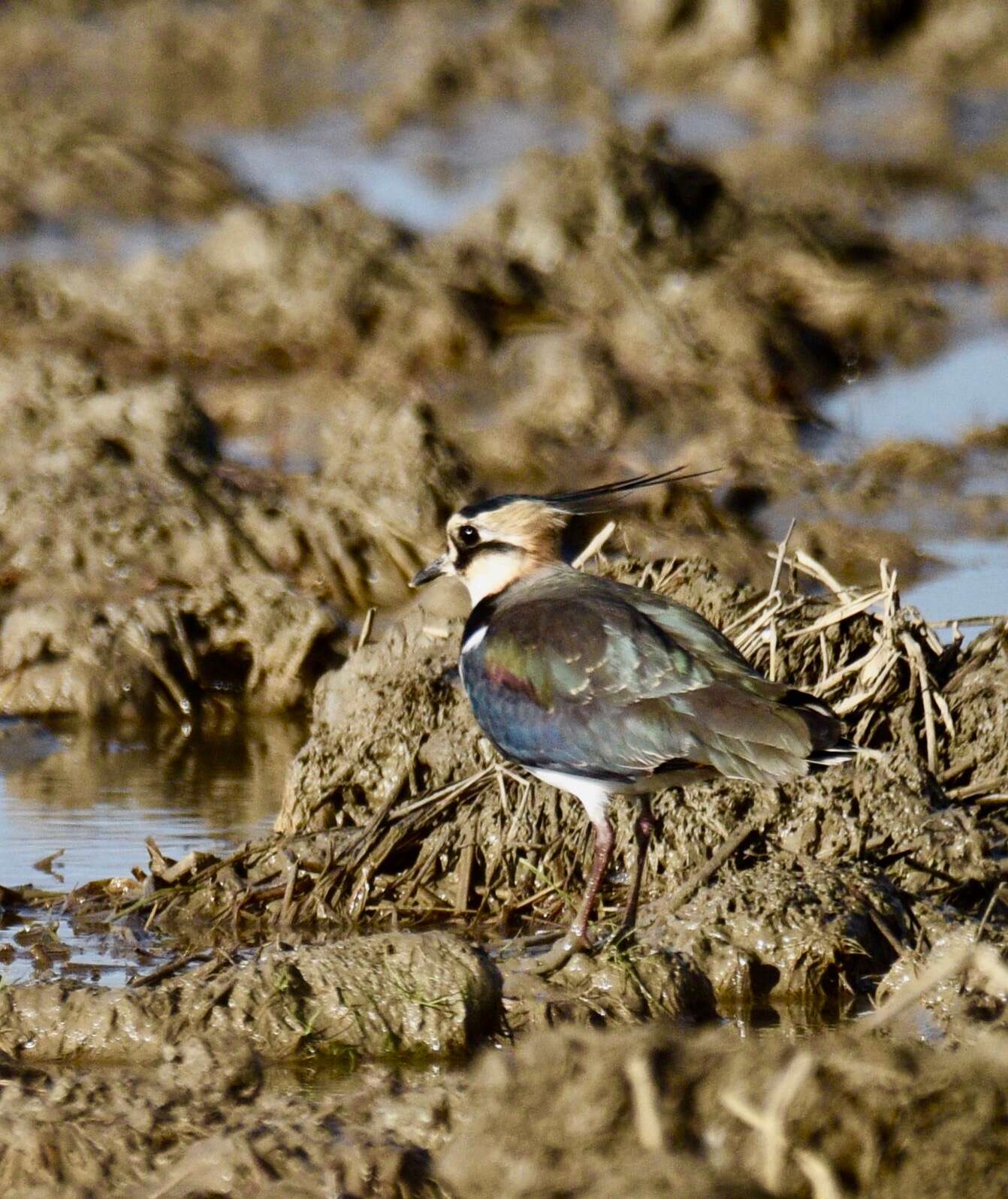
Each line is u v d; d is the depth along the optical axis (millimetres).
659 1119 8336
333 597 17812
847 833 12289
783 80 36156
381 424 19453
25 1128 9195
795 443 20891
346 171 31453
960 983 10586
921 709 13219
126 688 16266
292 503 18500
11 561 17562
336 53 38938
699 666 11133
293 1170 8742
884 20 37406
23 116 30453
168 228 28188
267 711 16422
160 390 19781
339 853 12602
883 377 23359
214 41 38656
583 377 21312
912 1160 8289
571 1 40688
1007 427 21469
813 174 30438
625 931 11391
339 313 23359
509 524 12281
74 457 18453
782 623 13516
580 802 12680
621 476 19719
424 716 13383
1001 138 32906
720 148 32469
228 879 12453
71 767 15125
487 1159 8453
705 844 12469
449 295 23312
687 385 21828
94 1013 10422
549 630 11445
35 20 40062
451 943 10789
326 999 10492
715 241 25641
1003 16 37375
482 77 37156
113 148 29453
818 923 11336
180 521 17891
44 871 12898
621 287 23812
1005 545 18578
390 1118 9203
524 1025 10703
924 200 29875
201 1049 9930
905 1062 8617
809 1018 10898
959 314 25203
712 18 37469
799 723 10680
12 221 27734
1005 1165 8281
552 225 24906
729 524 18969
